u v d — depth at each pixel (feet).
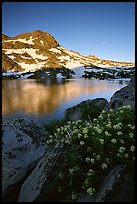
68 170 12.62
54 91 134.00
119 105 29.27
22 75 372.38
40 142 20.13
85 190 11.50
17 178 15.92
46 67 457.27
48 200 12.30
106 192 10.44
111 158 12.44
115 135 12.89
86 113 40.16
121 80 277.64
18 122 22.03
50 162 13.60
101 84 197.26
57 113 64.08
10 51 574.97
